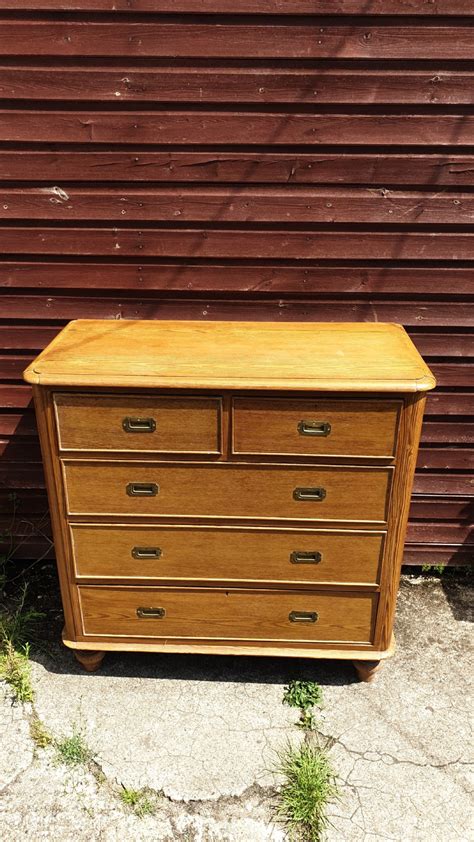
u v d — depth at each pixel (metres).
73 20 2.66
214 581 2.72
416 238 2.94
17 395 3.23
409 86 2.72
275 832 2.30
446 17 2.64
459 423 3.24
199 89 2.74
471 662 2.97
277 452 2.49
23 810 2.37
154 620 2.81
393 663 2.97
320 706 2.76
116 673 2.93
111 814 2.36
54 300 3.08
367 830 2.30
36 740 2.61
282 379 2.36
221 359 2.52
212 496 2.58
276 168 2.85
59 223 2.95
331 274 3.01
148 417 2.46
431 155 2.81
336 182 2.87
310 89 2.73
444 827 2.31
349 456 2.48
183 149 2.83
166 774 2.48
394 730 2.66
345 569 2.68
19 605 3.29
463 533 3.46
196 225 2.95
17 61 2.72
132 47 2.69
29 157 2.85
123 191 2.90
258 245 2.96
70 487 2.58
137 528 2.65
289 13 2.63
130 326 2.93
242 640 2.83
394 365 2.47
